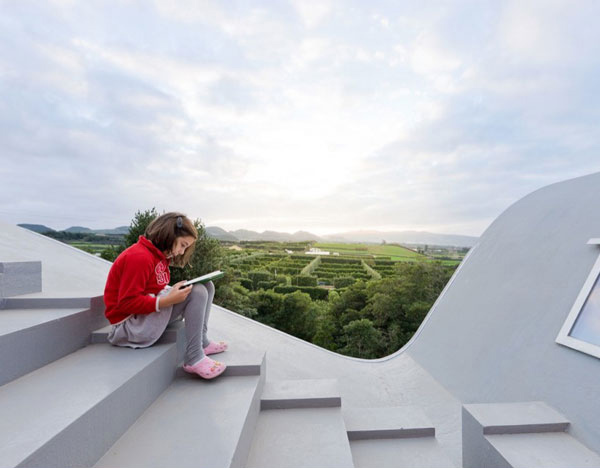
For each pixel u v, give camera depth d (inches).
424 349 179.3
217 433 54.7
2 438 36.1
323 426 74.5
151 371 65.7
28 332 58.2
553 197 160.7
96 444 46.1
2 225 312.8
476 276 175.8
